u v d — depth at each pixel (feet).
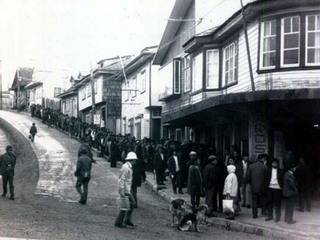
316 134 63.05
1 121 195.00
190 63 92.32
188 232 45.19
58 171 92.94
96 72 170.09
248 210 57.41
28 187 73.20
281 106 58.95
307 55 60.95
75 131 162.50
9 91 351.05
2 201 57.26
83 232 38.37
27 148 131.03
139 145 82.43
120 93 165.68
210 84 82.07
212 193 53.78
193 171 54.08
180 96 100.17
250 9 63.87
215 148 76.74
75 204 58.08
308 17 60.90
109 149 109.81
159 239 38.68
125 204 43.39
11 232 35.91
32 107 230.27
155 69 129.59
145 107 132.98
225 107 62.95
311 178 60.03
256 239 42.86
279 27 62.44
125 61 179.32
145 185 82.12
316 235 42.19
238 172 57.67
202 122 90.22
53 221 43.39
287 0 60.54
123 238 37.14
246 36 61.82
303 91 52.54
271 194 49.88
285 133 62.95
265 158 51.93
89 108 192.44
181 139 108.37
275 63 62.80
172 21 101.45
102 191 70.90
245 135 70.28
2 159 60.75
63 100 243.81
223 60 80.33
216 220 51.39
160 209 58.44
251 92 55.36
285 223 48.19
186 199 63.16
